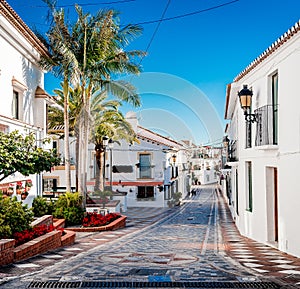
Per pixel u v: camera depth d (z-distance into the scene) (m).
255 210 15.20
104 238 15.46
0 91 14.35
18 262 8.80
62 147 36.06
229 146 26.33
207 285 6.65
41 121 18.44
